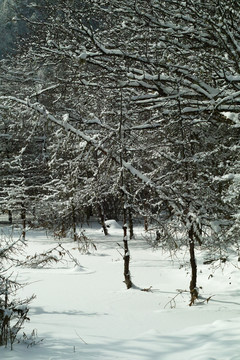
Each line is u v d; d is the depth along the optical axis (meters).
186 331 6.14
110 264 18.59
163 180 13.21
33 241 26.88
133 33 11.45
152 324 7.82
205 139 14.30
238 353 4.48
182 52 10.83
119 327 7.41
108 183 15.72
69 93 13.55
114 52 10.37
